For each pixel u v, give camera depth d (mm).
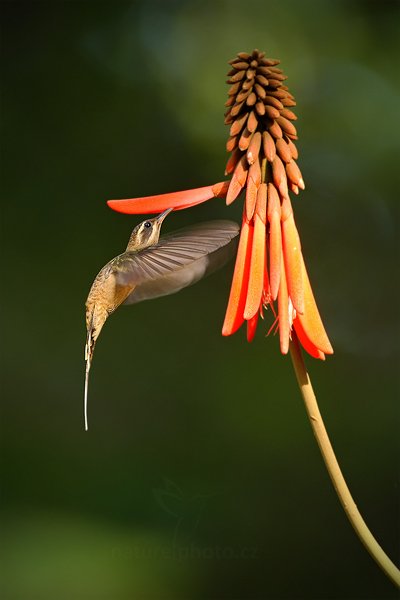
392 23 13094
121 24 13117
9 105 13062
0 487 11203
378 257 13180
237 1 12938
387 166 12828
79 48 13125
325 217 13180
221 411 12367
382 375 12938
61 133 13062
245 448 12117
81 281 12664
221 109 12625
